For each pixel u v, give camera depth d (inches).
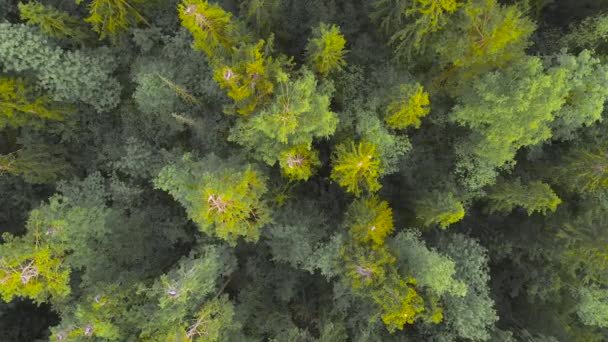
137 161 725.3
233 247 725.3
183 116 699.4
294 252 660.1
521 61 599.8
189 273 570.3
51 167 743.1
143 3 684.7
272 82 596.1
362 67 706.2
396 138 670.5
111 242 697.0
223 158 728.3
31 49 618.2
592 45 690.2
